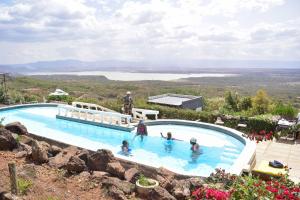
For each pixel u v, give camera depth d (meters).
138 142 12.93
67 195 5.96
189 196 6.23
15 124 11.27
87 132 14.32
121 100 19.39
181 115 16.23
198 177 7.54
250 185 5.56
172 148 12.09
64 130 14.61
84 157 7.68
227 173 7.27
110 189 6.15
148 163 8.48
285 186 5.82
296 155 10.48
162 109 16.83
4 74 22.41
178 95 24.59
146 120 15.41
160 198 6.05
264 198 5.16
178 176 7.80
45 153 7.71
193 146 11.44
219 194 5.35
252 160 9.20
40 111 18.98
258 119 13.59
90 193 6.15
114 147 12.07
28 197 5.57
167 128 14.72
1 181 6.01
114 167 7.11
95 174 6.88
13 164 5.47
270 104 20.42
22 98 22.03
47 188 6.10
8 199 5.25
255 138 12.08
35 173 6.72
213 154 11.28
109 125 14.77
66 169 7.12
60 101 21.64
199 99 23.50
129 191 6.27
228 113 16.22
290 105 16.61
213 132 13.78
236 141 12.44
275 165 8.43
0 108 19.03
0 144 8.39
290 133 12.62
